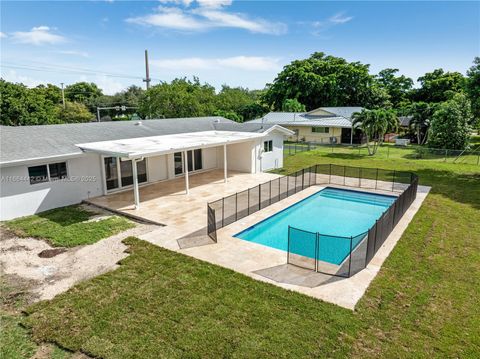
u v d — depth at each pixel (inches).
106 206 629.9
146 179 815.7
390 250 447.5
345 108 2065.7
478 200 689.6
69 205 649.0
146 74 2289.6
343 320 296.4
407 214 598.5
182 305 321.7
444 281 367.6
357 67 2470.5
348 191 794.2
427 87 2578.7
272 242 518.3
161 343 270.5
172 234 502.3
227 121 1205.7
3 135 627.2
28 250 448.8
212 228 487.2
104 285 358.3
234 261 414.9
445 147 1401.3
